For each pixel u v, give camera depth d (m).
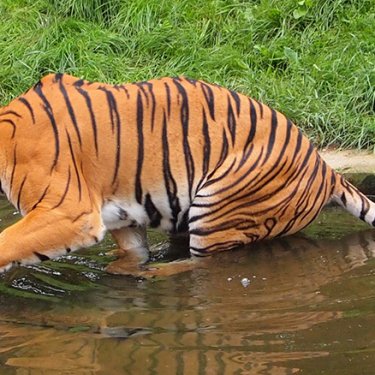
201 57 15.20
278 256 10.59
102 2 16.62
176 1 16.50
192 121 10.09
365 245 10.92
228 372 7.95
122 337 8.71
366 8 16.06
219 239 10.39
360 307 9.23
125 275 10.25
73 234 9.66
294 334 8.64
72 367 8.14
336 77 14.51
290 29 15.80
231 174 10.18
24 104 9.81
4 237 9.52
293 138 10.51
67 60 15.36
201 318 9.09
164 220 10.30
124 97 9.97
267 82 14.49
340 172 12.52
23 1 17.30
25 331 8.91
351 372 7.86
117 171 9.90
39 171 9.62
